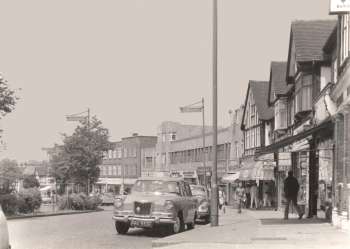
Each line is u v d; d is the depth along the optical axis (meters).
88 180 56.91
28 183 107.31
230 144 69.69
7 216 31.42
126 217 20.52
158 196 20.94
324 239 15.75
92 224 26.19
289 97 40.97
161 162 98.19
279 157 39.44
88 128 57.09
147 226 20.42
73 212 39.56
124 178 113.25
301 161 33.31
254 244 14.96
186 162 87.25
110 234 21.03
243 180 53.28
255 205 47.06
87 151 56.19
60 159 57.19
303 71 32.03
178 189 21.78
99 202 47.12
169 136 96.25
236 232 18.86
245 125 60.28
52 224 26.16
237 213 36.75
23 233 21.12
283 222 23.06
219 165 73.50
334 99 20.86
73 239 19.00
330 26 33.72
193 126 97.00
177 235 18.25
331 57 29.30
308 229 19.06
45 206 55.25
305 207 30.84
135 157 109.81
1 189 34.31
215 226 22.31
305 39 32.69
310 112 31.25
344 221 18.34
